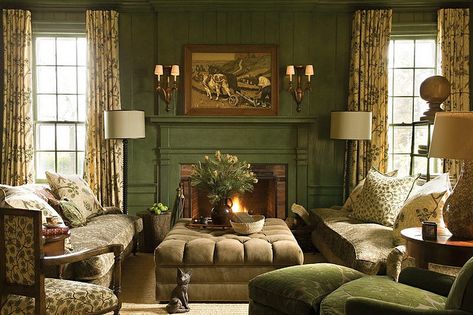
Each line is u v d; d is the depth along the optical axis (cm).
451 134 297
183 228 470
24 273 276
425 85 482
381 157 603
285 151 612
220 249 395
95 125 604
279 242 405
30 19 599
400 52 625
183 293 379
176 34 609
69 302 283
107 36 600
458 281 201
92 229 444
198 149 610
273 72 609
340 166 618
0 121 608
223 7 604
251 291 302
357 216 496
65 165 629
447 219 313
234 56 609
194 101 611
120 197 605
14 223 278
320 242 516
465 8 594
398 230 378
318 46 612
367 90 601
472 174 308
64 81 626
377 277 293
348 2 597
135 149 613
